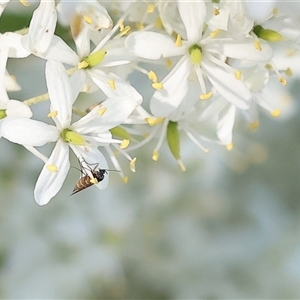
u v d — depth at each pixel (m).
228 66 0.12
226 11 0.12
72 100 0.12
